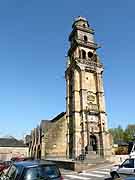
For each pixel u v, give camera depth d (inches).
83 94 2122.3
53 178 385.1
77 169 1283.2
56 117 2615.7
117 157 1956.2
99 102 2161.7
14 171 407.8
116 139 4077.3
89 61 2287.2
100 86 2225.6
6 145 3070.9
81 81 2176.4
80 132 2027.6
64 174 1128.2
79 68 2234.3
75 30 2529.5
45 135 2181.3
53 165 405.4
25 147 3132.4
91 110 2102.6
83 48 2389.3
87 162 1424.7
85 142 1952.5
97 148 2011.6
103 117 2106.3
